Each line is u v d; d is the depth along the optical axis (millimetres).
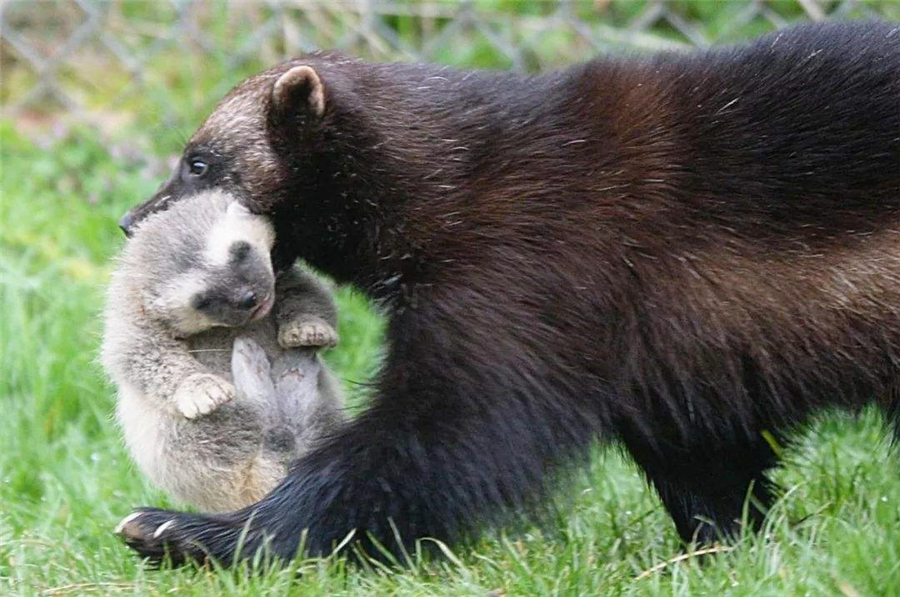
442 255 7172
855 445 9219
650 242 7211
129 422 7246
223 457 7176
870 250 7137
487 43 14602
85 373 10273
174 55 15289
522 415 6895
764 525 7344
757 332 7242
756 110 7289
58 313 10969
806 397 7434
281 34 14859
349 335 10836
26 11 15453
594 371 7129
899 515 7578
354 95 7535
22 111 14914
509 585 6637
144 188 13016
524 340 6965
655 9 14156
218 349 7316
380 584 6750
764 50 7488
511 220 7164
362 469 6891
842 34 7484
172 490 7305
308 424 7391
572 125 7375
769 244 7191
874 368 7293
